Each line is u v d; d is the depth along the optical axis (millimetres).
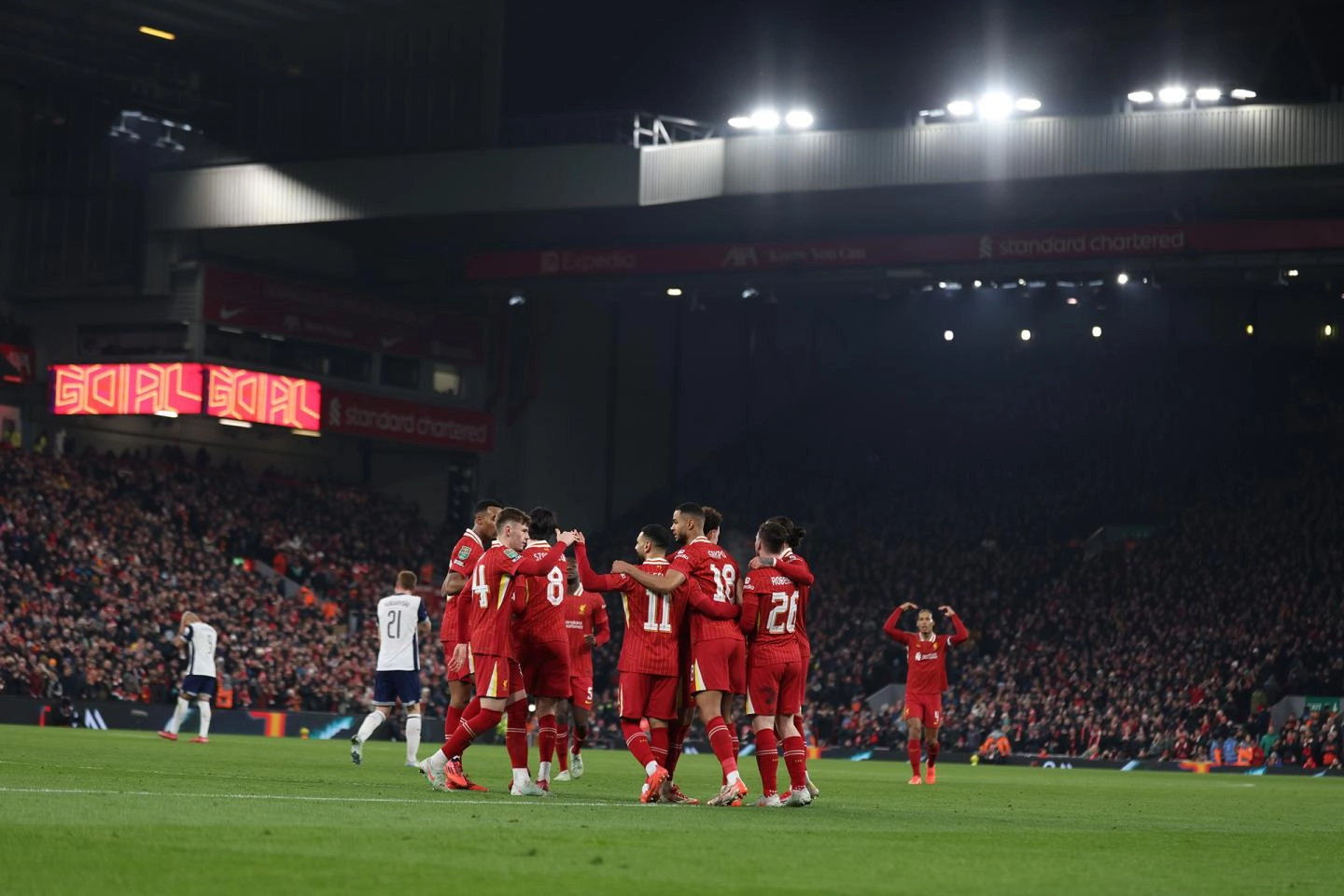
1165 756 57969
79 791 15516
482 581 17609
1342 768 54094
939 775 38719
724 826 13766
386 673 26344
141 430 71500
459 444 76375
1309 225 60000
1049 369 90875
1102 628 68000
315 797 15922
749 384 91312
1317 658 62656
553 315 82438
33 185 68562
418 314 75375
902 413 90188
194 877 8938
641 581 16703
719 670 16859
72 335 68688
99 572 57844
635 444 86500
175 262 67000
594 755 43812
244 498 69312
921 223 67625
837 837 13148
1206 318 89125
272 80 66125
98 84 65750
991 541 77750
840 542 80188
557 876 9539
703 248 67812
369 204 64250
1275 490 76625
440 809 14539
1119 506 78875
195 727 52625
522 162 62219
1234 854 13250
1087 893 9781
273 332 69000
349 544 71812
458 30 63219
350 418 71562
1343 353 86000
